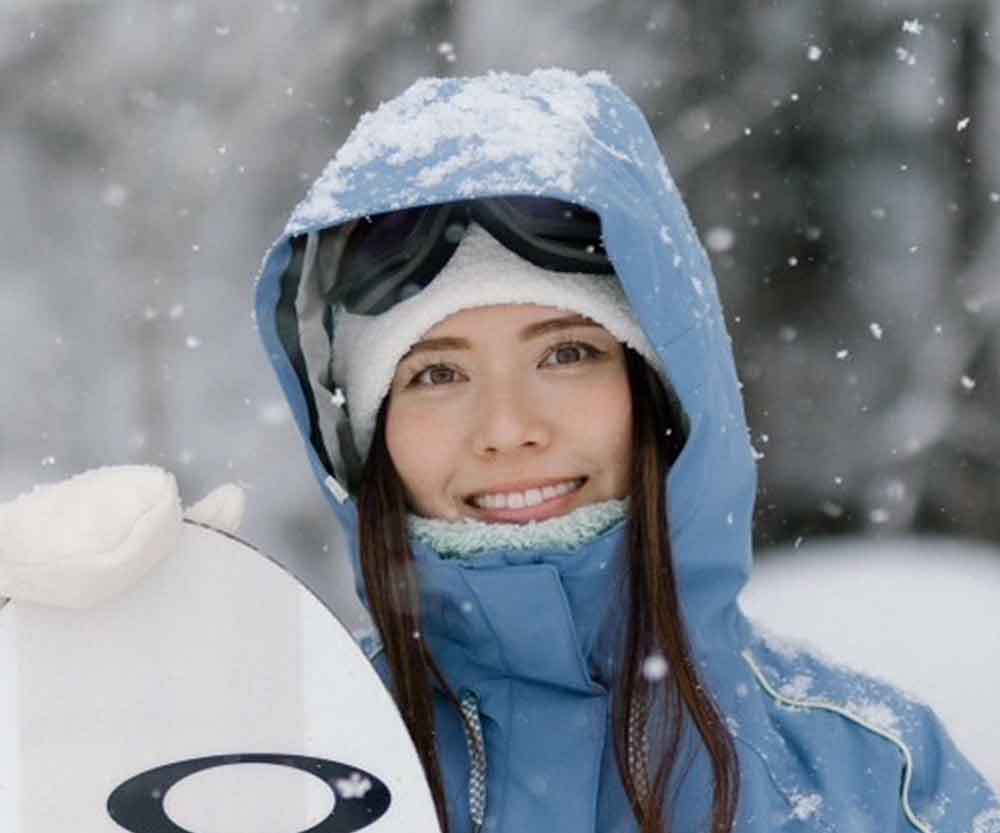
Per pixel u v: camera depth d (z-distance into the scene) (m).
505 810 3.16
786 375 16.83
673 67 16.80
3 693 2.90
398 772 2.98
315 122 15.43
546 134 3.07
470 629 3.18
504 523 3.17
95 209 15.96
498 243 3.11
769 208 17.08
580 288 3.12
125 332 15.70
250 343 15.61
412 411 3.18
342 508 3.31
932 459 16.17
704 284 3.28
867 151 17.03
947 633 10.37
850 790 3.23
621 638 3.17
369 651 3.44
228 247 15.63
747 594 11.80
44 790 2.88
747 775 3.15
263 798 2.94
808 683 3.35
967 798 3.31
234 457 15.37
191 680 2.95
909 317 16.67
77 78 15.41
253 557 3.01
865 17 16.92
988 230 16.69
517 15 15.80
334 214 3.09
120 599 2.95
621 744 3.14
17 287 16.11
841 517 16.50
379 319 3.19
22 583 2.79
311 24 15.18
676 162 16.72
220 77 15.23
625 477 3.19
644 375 3.22
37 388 15.86
